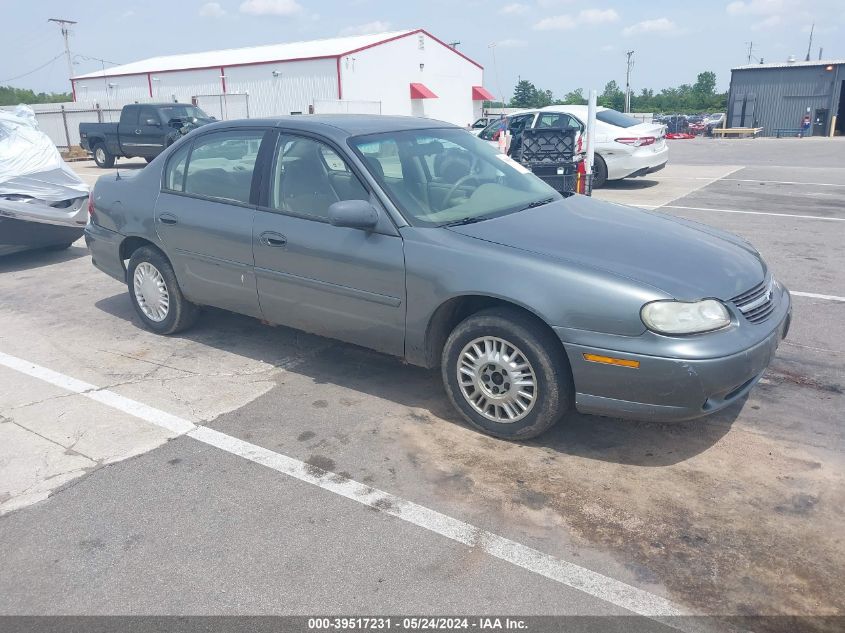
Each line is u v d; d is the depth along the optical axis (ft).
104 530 10.24
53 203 26.17
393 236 13.07
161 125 65.26
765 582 8.98
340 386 15.12
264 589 8.98
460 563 9.42
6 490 11.33
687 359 10.68
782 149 81.51
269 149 15.12
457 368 12.80
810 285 21.93
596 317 11.09
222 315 19.94
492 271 11.93
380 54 124.77
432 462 11.97
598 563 9.39
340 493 11.09
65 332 19.06
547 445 12.50
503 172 15.89
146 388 15.19
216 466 11.95
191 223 16.20
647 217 14.69
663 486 11.16
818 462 11.78
